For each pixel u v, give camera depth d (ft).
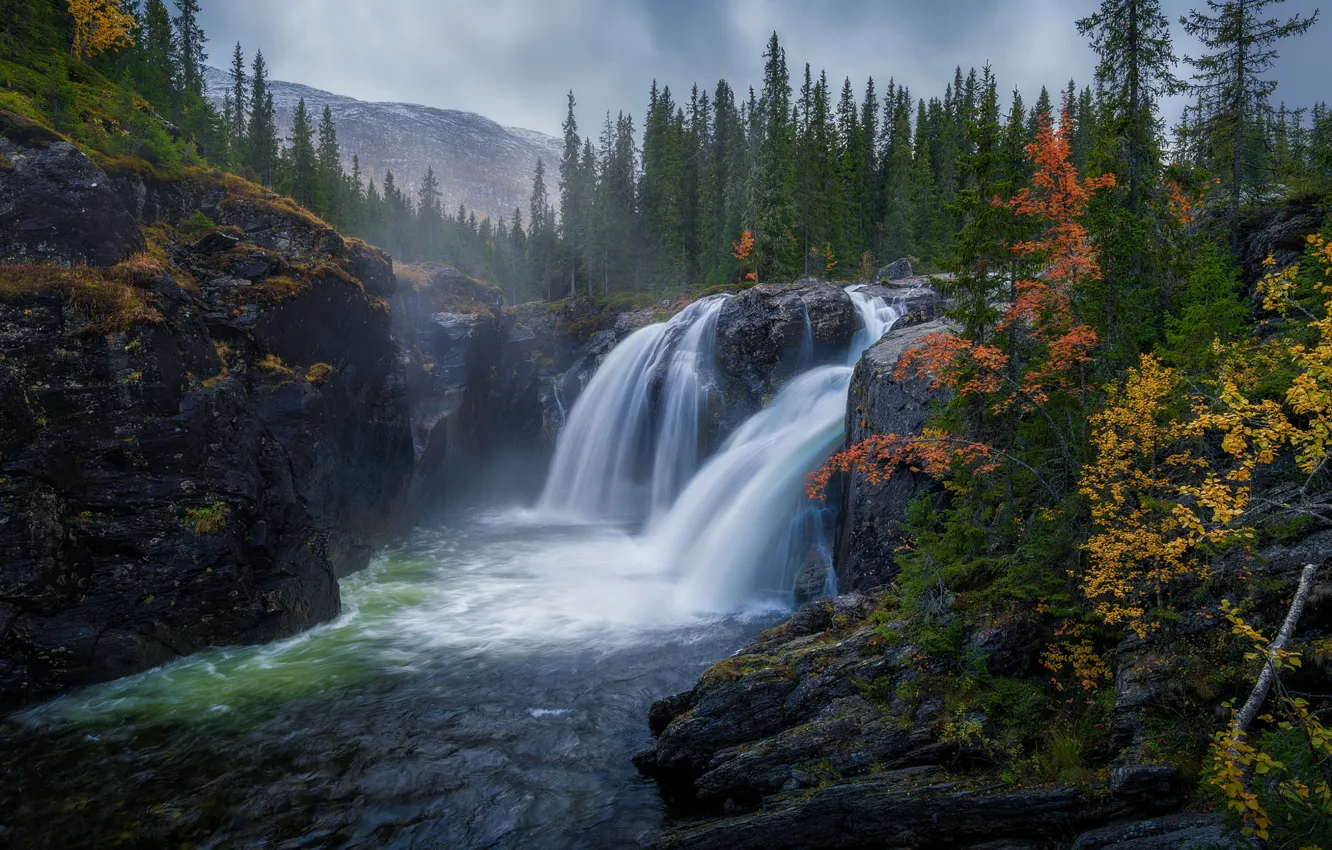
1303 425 35.99
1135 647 34.22
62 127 77.97
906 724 35.65
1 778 41.04
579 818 37.42
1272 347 40.91
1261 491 35.86
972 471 47.88
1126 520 33.42
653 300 233.96
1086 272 46.60
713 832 33.91
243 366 69.15
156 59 164.04
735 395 126.31
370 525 94.79
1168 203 60.64
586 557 96.48
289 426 71.36
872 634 42.19
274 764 42.68
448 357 132.46
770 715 39.70
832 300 123.85
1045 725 34.06
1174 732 29.60
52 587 50.65
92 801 38.91
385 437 96.53
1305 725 21.54
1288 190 81.51
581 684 53.62
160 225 75.92
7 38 88.94
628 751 43.93
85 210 58.54
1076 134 171.12
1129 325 47.39
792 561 76.69
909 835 31.55
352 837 36.01
